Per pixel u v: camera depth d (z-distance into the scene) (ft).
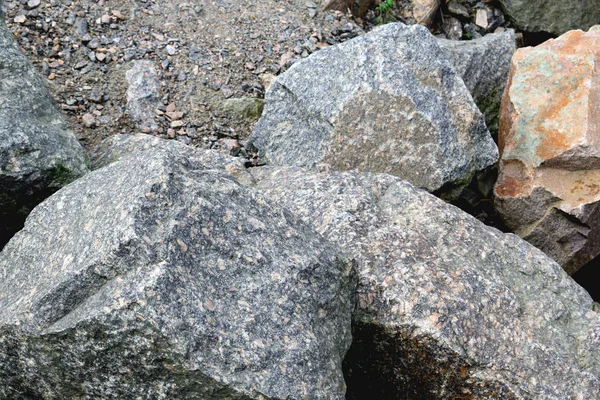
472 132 17.24
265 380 9.75
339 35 21.59
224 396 9.64
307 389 9.94
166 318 9.50
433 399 12.21
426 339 11.72
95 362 9.84
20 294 10.66
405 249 12.74
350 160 16.61
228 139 18.04
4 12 18.22
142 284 9.58
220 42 20.20
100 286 10.01
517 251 13.47
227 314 9.94
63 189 11.78
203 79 19.13
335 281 11.12
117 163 11.44
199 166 11.28
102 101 17.98
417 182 16.72
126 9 20.21
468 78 20.36
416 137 16.62
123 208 10.23
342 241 12.92
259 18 21.25
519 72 18.98
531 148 18.10
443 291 12.07
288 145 17.25
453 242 13.20
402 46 17.10
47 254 10.94
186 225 10.16
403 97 16.56
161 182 10.32
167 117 18.15
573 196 17.69
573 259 18.43
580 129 17.58
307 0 22.44
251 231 10.67
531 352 12.02
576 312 12.94
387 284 12.10
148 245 9.88
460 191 17.39
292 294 10.45
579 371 12.06
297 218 11.57
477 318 12.03
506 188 18.38
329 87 16.93
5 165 13.80
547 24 24.98
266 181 14.97
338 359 10.68
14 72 15.52
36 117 15.12
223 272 10.20
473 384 11.82
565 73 18.45
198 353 9.57
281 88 17.54
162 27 20.12
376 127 16.57
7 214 14.26
